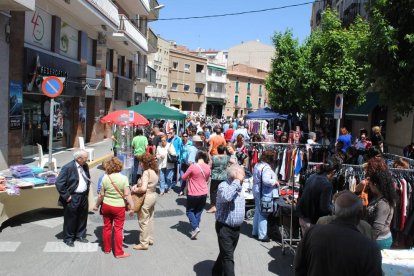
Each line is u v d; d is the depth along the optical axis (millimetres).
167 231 8430
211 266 6531
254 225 8164
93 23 20344
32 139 16172
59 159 15820
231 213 5633
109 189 6695
